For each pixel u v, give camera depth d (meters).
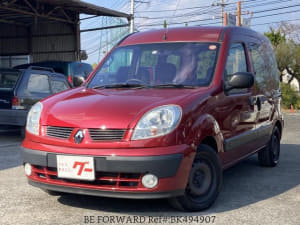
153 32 5.34
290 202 4.46
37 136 3.99
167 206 4.17
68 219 3.78
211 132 4.11
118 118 3.70
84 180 3.71
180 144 3.70
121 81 4.77
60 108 4.07
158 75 4.64
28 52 23.06
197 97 4.07
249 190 4.98
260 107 5.60
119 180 3.63
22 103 8.39
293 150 8.36
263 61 6.13
